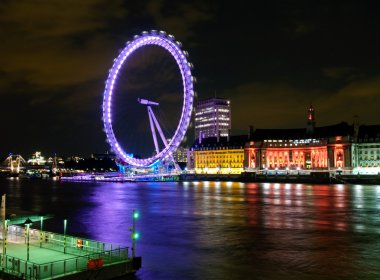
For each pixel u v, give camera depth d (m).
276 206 117.69
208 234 75.12
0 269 46.72
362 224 84.06
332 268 52.34
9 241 58.88
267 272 50.97
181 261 56.19
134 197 160.50
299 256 58.25
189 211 109.25
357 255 58.50
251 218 93.88
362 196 148.88
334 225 83.06
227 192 178.62
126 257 50.47
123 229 82.50
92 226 86.88
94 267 46.03
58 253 52.22
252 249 62.72
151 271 51.41
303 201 131.12
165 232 77.88
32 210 119.00
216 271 51.56
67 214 108.44
